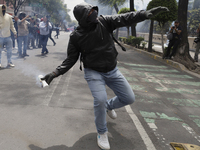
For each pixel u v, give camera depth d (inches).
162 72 285.6
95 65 89.2
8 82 183.8
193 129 122.3
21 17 313.1
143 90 192.2
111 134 108.2
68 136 103.3
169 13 372.8
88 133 107.2
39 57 324.8
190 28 712.4
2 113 123.0
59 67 94.7
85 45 86.2
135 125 120.0
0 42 233.5
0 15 225.0
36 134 103.1
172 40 352.8
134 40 562.9
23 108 131.6
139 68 299.0
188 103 168.1
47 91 166.6
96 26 83.2
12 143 94.6
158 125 123.1
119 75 95.7
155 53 459.8
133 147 98.1
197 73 300.0
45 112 127.7
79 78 213.6
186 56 341.7
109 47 87.7
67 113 128.3
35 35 450.9
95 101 90.0
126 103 101.5
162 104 160.1
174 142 104.8
